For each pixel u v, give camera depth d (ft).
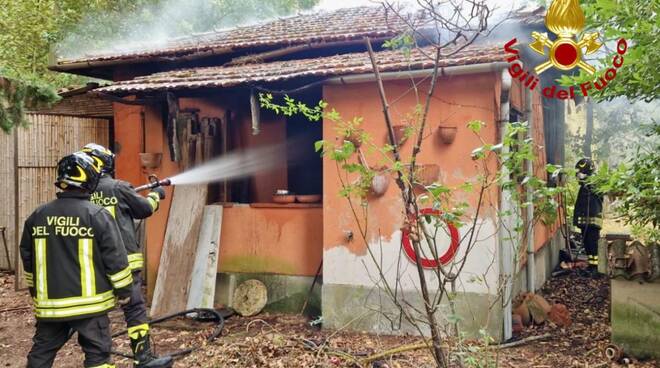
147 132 23.48
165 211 23.11
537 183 11.50
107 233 12.26
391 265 18.48
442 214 11.23
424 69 17.08
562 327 18.71
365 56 20.86
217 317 19.81
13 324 20.97
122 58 26.81
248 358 15.79
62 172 12.37
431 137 17.85
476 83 17.42
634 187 13.21
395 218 18.44
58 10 45.80
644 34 11.67
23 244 12.48
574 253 32.35
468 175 17.47
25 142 28.07
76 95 28.19
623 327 15.39
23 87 15.94
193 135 22.25
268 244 21.65
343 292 19.13
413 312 18.10
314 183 24.49
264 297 21.44
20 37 43.29
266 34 28.50
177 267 21.53
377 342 17.29
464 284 17.52
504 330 17.35
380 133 18.39
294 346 16.62
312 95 21.91
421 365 14.93
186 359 16.25
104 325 12.41
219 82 19.11
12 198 30.27
